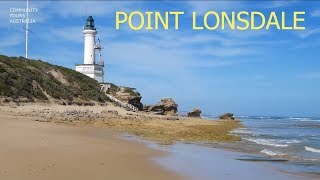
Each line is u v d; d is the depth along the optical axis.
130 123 36.75
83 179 12.04
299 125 68.44
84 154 16.52
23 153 15.59
